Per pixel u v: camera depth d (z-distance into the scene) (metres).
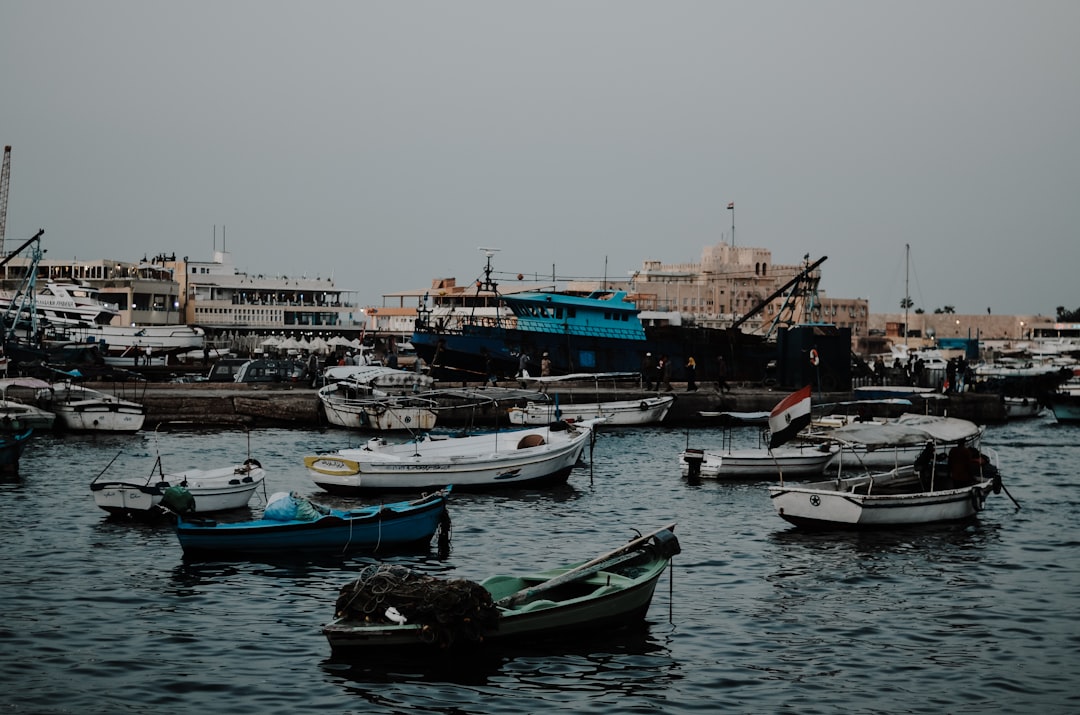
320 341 112.56
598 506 45.03
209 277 156.12
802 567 34.50
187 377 90.38
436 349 87.31
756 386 94.44
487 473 47.56
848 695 23.67
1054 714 22.81
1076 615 29.59
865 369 103.75
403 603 24.61
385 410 69.75
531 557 35.41
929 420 58.19
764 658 25.83
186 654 25.28
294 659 25.03
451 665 24.80
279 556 34.16
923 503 40.47
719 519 42.44
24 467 51.66
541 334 89.38
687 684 24.06
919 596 31.33
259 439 65.25
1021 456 66.62
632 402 78.25
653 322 123.50
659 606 29.80
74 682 23.47
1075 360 154.88
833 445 53.94
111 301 135.38
